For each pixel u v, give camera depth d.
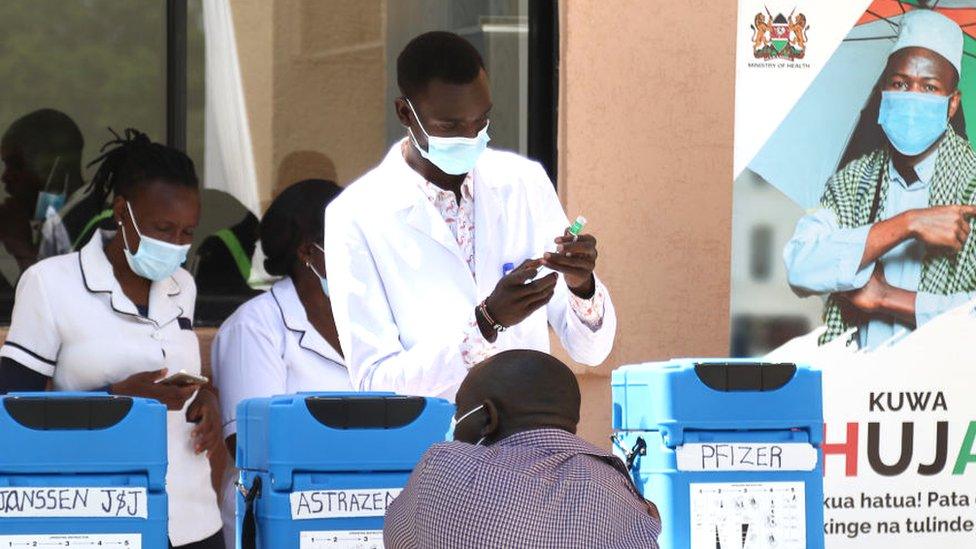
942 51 10.29
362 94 11.91
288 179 11.75
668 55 11.66
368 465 6.86
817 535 7.58
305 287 10.16
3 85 11.15
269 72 11.70
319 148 11.80
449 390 7.97
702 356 11.80
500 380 6.48
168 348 9.42
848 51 10.27
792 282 10.27
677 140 11.71
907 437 10.33
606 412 11.60
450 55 7.87
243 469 7.14
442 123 7.80
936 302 10.34
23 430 6.59
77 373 9.19
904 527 10.33
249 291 11.66
